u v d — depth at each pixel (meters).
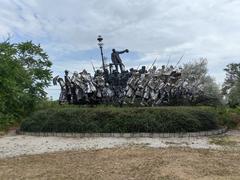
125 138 16.34
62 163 10.61
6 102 13.82
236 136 17.00
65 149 13.78
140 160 10.59
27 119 18.73
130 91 22.80
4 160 11.45
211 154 11.76
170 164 9.92
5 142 15.80
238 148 13.54
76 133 17.25
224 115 20.67
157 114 17.20
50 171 9.59
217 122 18.66
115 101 23.05
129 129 16.95
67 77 23.64
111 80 23.30
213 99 25.84
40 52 25.83
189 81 24.94
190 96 24.36
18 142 15.77
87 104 23.23
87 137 16.83
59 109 18.67
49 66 26.12
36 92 24.12
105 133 17.00
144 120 16.98
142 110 17.53
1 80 13.10
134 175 9.00
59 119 17.77
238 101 33.97
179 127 16.91
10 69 13.93
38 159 11.41
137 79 22.83
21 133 18.31
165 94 22.83
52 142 15.68
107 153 12.02
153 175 8.93
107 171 9.44
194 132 16.95
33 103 23.17
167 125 16.88
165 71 23.19
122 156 11.36
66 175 9.14
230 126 20.03
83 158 11.30
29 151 13.55
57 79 24.06
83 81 23.27
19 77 17.91
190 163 10.11
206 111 18.19
